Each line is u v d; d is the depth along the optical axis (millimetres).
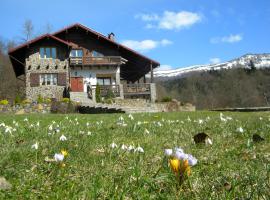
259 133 6047
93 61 39156
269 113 16156
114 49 40781
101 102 34156
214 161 3797
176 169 2672
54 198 2611
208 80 99125
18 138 6051
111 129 7449
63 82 38750
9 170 3338
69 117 14320
